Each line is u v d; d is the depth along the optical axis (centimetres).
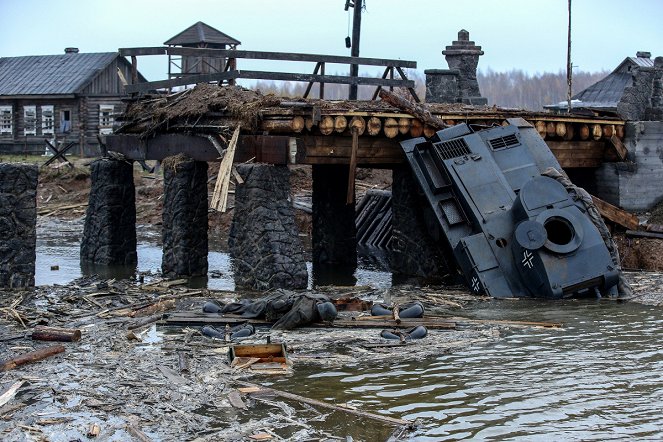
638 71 2294
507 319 1462
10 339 1336
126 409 1038
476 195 1702
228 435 966
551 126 2012
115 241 2136
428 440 962
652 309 1529
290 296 1441
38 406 1048
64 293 1698
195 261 1928
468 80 2722
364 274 1994
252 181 1716
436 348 1291
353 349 1286
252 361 1212
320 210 2159
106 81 4547
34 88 4488
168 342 1323
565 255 1596
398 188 1981
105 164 2130
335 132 1788
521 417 1024
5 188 1748
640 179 2128
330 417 1023
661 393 1097
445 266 1861
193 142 1902
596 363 1216
